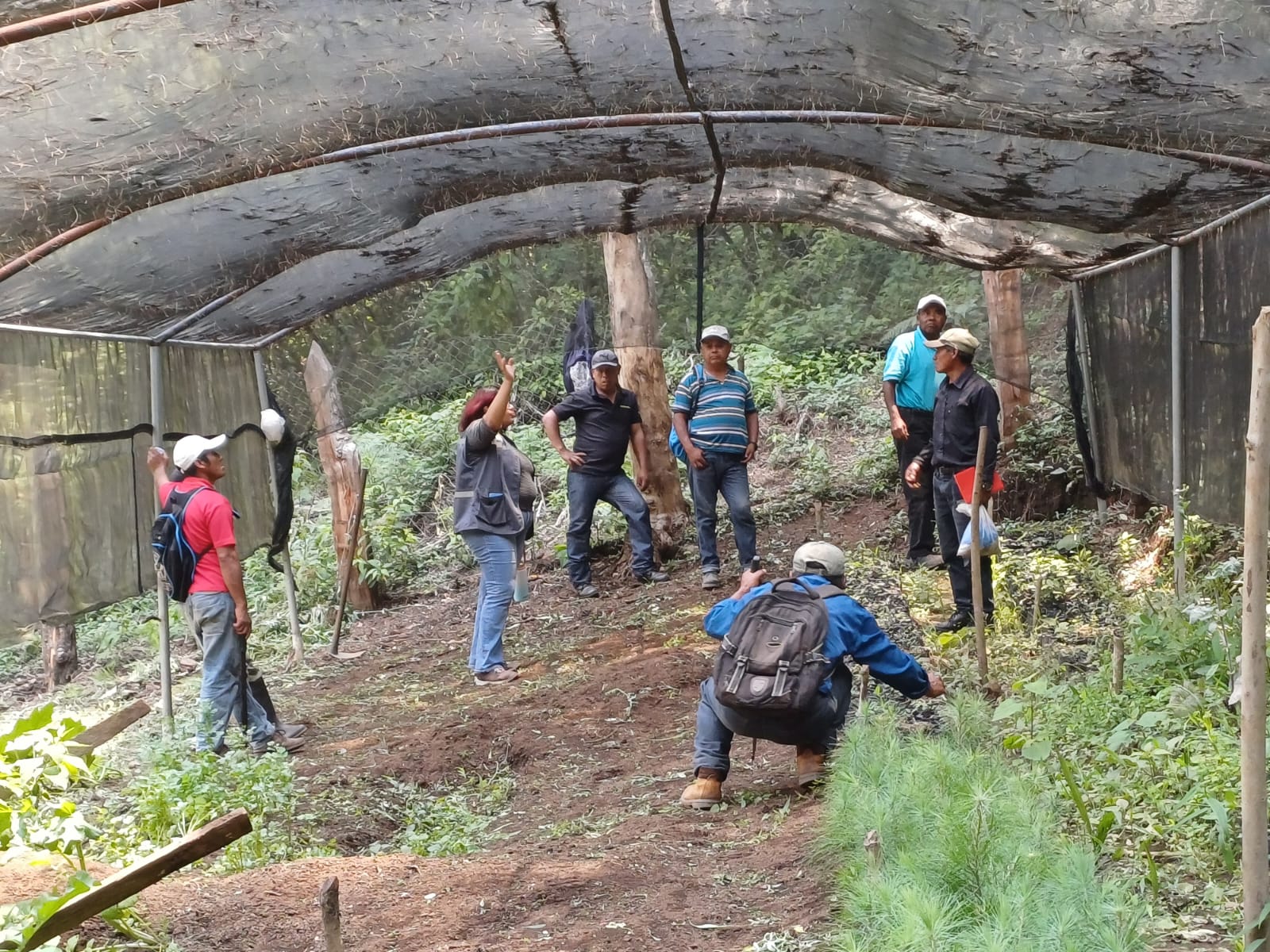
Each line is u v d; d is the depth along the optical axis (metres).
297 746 8.82
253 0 4.79
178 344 10.09
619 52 5.52
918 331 10.38
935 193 7.43
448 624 12.95
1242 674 3.39
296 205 6.94
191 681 11.27
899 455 10.53
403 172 7.01
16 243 5.82
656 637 10.34
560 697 8.94
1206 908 3.94
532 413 18.03
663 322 10.98
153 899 5.08
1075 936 3.30
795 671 5.53
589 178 7.55
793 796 5.93
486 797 7.32
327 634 13.13
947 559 8.33
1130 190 7.08
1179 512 8.34
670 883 4.86
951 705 5.58
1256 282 7.53
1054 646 7.79
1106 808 4.67
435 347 10.97
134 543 9.50
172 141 5.39
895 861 4.07
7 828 4.28
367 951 4.44
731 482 11.03
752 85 5.88
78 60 4.82
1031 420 12.00
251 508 11.38
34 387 8.34
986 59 5.31
